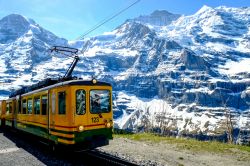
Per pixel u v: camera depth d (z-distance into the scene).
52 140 17.25
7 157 16.86
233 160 15.79
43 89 18.95
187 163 14.88
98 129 15.86
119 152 17.98
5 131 35.16
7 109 33.41
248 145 22.66
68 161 14.89
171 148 19.67
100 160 14.34
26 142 23.39
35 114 20.55
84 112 15.55
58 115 16.45
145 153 17.56
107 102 16.36
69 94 15.44
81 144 15.41
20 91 27.31
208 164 14.83
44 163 14.82
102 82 16.36
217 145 20.77
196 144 21.25
